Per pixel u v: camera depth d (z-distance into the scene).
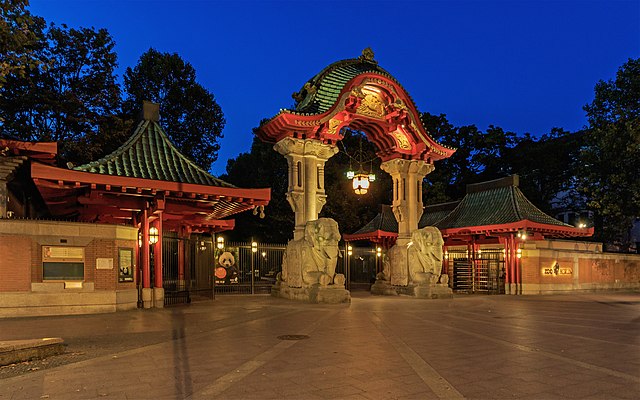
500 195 29.36
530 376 7.28
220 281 26.69
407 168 24.62
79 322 12.95
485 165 44.03
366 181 23.45
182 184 16.11
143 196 16.47
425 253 22.94
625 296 26.20
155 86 34.16
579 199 43.06
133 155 17.20
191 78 35.66
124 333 11.20
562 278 28.97
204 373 7.36
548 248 28.66
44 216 23.19
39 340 8.62
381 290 25.09
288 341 10.30
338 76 22.45
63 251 14.71
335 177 37.41
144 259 16.73
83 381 6.88
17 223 14.14
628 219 34.22
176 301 18.59
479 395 6.25
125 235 15.95
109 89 26.38
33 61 11.60
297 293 20.06
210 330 11.78
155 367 7.76
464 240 31.48
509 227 26.16
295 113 20.06
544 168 42.44
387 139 24.53
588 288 30.20
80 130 25.72
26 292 14.10
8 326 12.19
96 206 17.98
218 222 25.56
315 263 19.86
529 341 10.52
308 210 21.00
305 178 21.09
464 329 12.43
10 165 16.73
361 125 24.27
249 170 43.34
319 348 9.51
